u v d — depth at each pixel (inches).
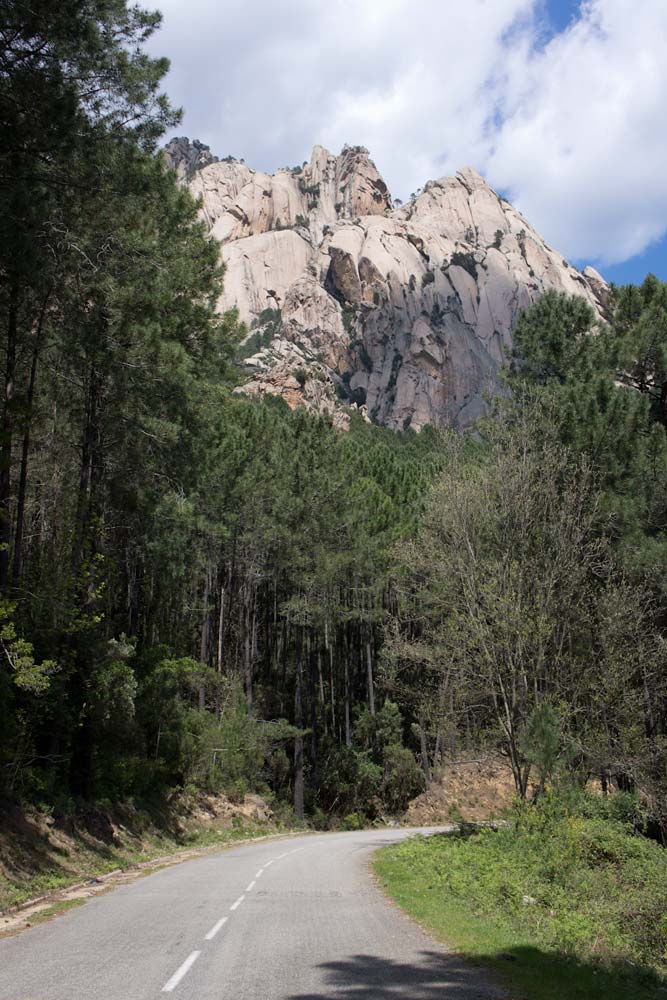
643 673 864.3
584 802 740.0
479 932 381.1
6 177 556.4
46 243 605.6
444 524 895.7
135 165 665.6
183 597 1406.3
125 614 1219.2
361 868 689.0
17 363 721.0
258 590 2000.5
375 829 1547.7
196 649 1740.9
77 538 745.0
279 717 1830.7
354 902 474.9
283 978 275.0
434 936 367.9
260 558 1728.6
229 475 1398.9
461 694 840.9
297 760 1544.0
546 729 719.1
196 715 1230.3
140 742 979.9
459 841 810.2
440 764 1877.5
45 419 831.7
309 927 385.1
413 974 286.5
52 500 974.4
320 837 1226.0
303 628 1804.9
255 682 1945.1
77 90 589.6
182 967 292.4
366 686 2167.8
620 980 334.0
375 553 1728.6
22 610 679.7
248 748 1421.0
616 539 929.5
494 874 587.2
